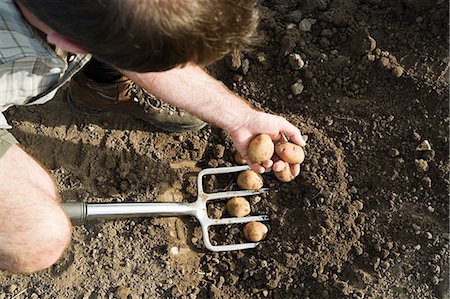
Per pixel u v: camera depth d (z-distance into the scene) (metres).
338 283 1.37
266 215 1.44
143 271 1.40
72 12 0.77
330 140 1.47
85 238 1.40
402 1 1.51
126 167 1.44
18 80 1.06
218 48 0.83
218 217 1.43
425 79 1.43
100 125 1.48
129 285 1.38
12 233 1.05
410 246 1.38
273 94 1.51
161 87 1.17
